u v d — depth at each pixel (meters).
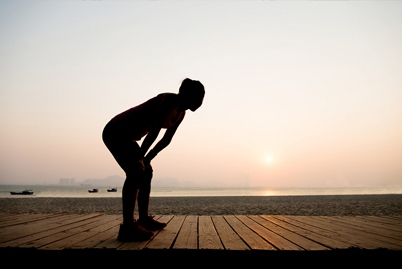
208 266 2.01
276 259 2.01
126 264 1.99
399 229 3.01
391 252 2.03
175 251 2.02
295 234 2.67
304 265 2.01
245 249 2.03
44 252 2.00
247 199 27.27
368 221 3.65
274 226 3.18
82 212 13.07
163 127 2.66
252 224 3.33
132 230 2.34
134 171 2.46
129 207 2.41
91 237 2.46
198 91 2.54
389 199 26.05
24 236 2.48
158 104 2.55
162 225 2.96
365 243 2.24
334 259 2.03
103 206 17.17
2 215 4.05
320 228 3.05
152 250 2.01
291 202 21.91
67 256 2.00
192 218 3.89
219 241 2.31
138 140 2.69
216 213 12.46
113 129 2.47
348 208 15.19
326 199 26.88
